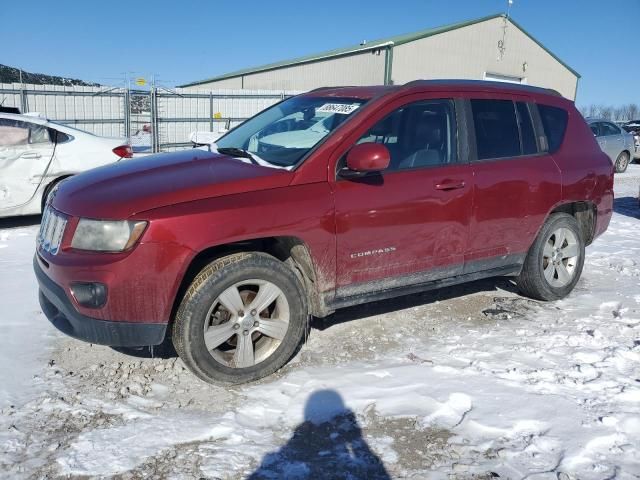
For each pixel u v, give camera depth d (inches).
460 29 1131.9
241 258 133.0
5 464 104.5
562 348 159.0
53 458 106.9
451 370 144.3
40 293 146.6
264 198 133.1
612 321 180.7
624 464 108.6
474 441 115.5
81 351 150.4
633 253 272.8
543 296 196.4
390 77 1077.1
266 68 1515.7
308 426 120.1
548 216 192.7
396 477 104.9
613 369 146.3
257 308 136.6
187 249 124.5
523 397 131.3
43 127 300.7
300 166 141.3
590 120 700.7
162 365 144.6
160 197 126.9
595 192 202.7
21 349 149.9
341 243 143.9
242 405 127.6
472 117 172.1
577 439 115.6
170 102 856.3
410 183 153.9
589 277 231.1
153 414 123.0
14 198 292.5
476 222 169.0
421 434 117.7
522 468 107.3
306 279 146.6
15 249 250.8
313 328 169.8
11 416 119.6
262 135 170.6
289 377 140.6
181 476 103.0
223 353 137.1
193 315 128.4
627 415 123.5
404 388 135.0
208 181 133.6
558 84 1344.7
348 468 107.0
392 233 151.8
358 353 154.6
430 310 187.6
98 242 124.2
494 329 173.0
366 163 136.6
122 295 122.8
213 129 896.3
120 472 103.5
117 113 800.3
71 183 147.2
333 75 1230.3
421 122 162.1
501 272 184.2
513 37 1219.2
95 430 116.0
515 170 176.9
